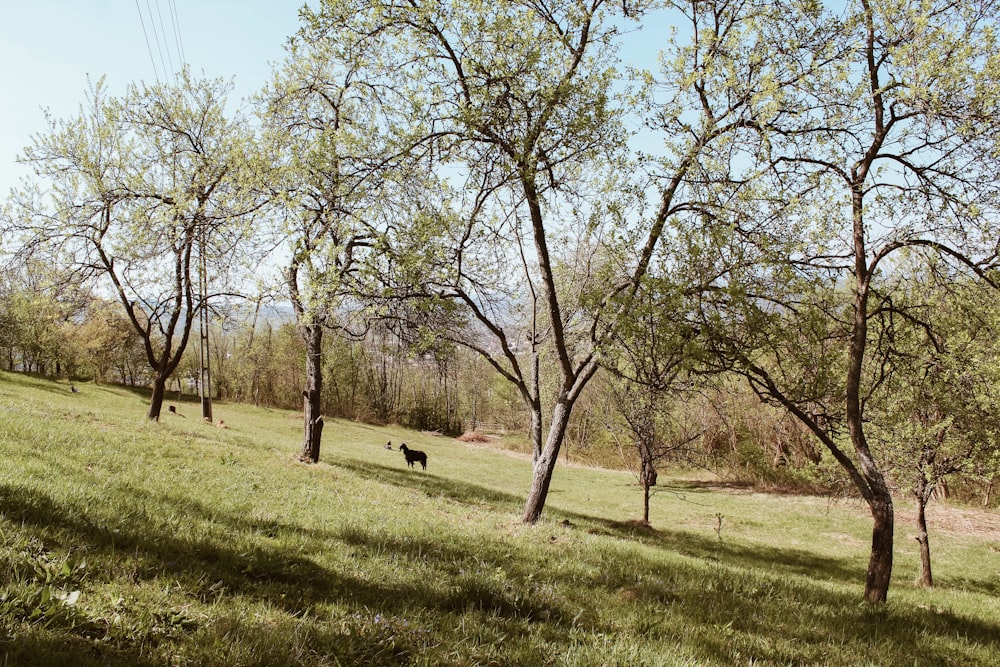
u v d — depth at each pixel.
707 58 10.85
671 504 30.27
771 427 33.44
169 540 5.71
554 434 13.80
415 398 71.88
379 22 12.41
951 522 26.95
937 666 5.97
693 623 6.01
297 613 4.56
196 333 62.47
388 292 12.50
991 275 9.91
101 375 61.03
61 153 20.84
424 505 13.81
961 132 9.02
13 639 3.15
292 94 18.83
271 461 15.88
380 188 12.82
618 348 11.45
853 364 10.09
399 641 4.34
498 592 5.95
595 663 4.51
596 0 12.45
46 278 20.56
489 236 13.78
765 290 9.46
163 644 3.60
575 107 11.66
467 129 11.92
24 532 4.80
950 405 12.68
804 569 17.80
